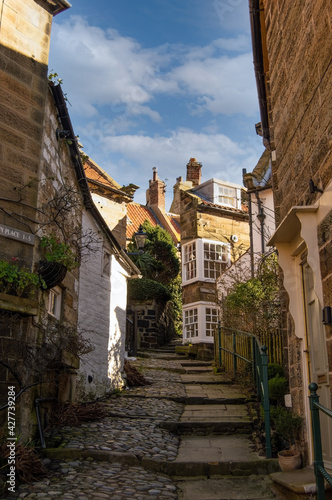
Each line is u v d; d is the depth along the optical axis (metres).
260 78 8.47
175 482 5.54
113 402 9.16
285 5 6.44
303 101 5.63
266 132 9.23
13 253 5.96
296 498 4.67
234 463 5.80
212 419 7.88
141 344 18.66
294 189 6.04
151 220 28.62
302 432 5.63
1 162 6.09
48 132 6.97
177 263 23.83
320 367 5.27
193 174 26.48
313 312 5.55
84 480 5.18
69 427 7.04
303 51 5.63
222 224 19.52
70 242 7.91
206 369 13.01
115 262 11.16
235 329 11.27
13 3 6.67
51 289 7.24
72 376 7.96
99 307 9.92
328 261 4.66
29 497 4.62
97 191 15.91
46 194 6.79
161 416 8.11
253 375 9.62
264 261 12.10
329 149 4.75
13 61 6.50
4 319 5.55
